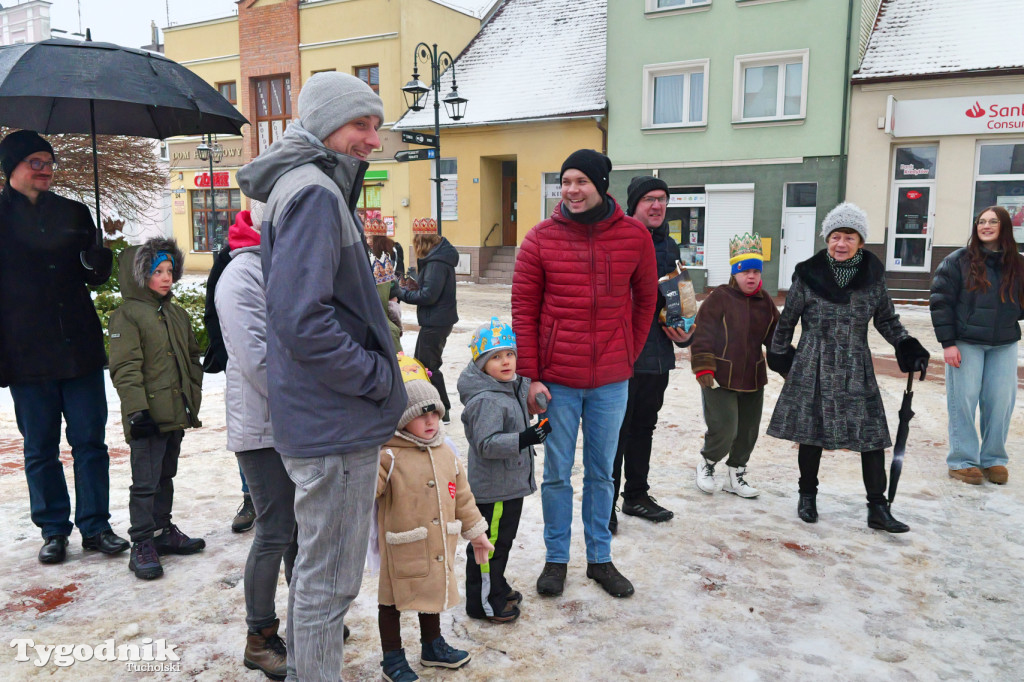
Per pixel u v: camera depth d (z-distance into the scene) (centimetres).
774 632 296
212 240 2648
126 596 322
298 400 202
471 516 270
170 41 2617
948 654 280
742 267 425
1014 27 1588
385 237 586
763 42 1683
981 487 474
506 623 303
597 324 320
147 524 342
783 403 416
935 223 1617
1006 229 462
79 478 365
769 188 1728
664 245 400
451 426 620
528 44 2261
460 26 2405
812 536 393
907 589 333
